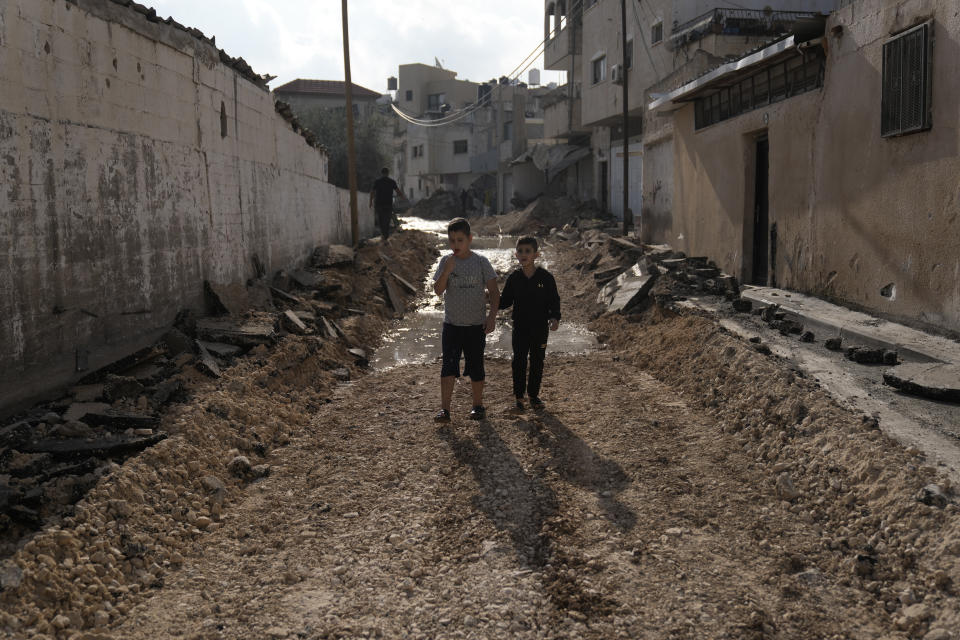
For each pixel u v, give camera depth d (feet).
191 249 27.73
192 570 13.43
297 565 13.65
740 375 22.25
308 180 49.21
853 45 27.30
